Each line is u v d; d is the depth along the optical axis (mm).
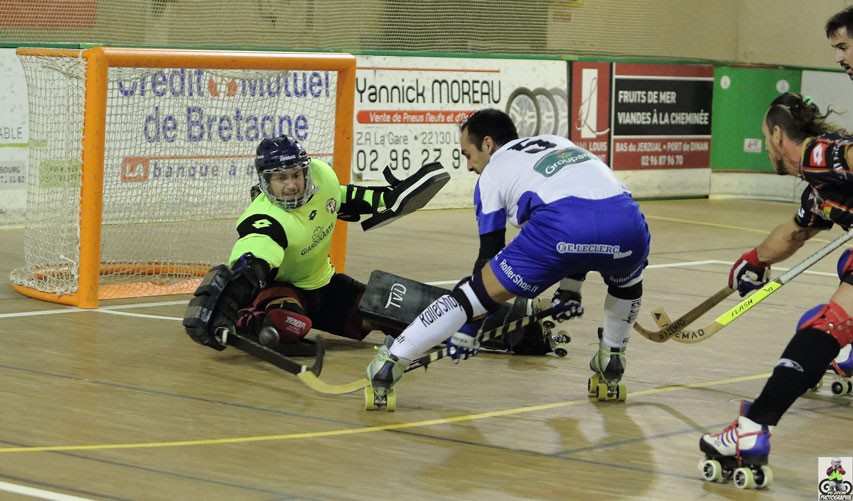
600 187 6777
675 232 16906
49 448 6203
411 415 7148
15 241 14266
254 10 18891
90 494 5457
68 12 17188
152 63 10422
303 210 8461
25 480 5641
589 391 7746
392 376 7137
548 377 8281
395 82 17719
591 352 9133
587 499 5629
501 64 18781
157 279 11820
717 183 21484
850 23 5973
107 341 9008
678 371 8555
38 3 16891
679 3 23062
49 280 10906
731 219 18578
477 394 7738
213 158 13289
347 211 9039
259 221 8258
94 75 10117
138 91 12945
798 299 11734
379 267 13062
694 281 12750
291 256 8516
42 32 16969
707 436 6008
